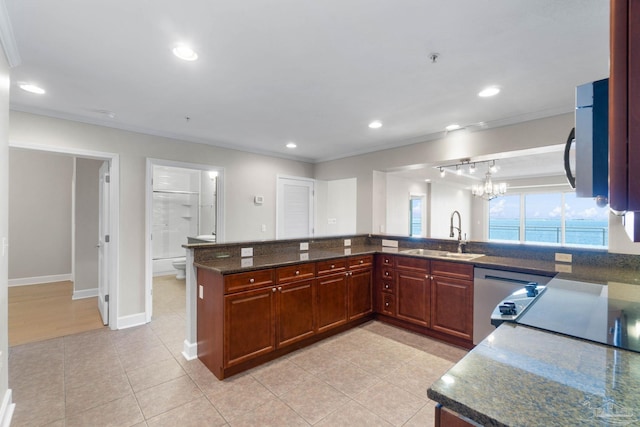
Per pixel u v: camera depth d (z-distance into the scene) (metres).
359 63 2.08
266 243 3.24
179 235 7.22
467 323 2.85
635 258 2.39
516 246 3.06
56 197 5.50
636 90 0.46
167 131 3.74
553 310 1.31
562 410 0.62
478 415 0.63
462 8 1.52
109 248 3.47
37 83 2.39
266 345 2.57
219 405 2.03
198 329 2.70
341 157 5.11
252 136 3.96
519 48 1.88
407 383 2.29
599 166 0.70
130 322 3.49
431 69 2.16
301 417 1.91
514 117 3.11
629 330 1.07
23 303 4.29
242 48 1.89
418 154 4.04
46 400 2.08
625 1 0.47
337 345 2.95
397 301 3.41
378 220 4.70
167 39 1.80
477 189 6.06
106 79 2.32
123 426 1.83
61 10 1.54
